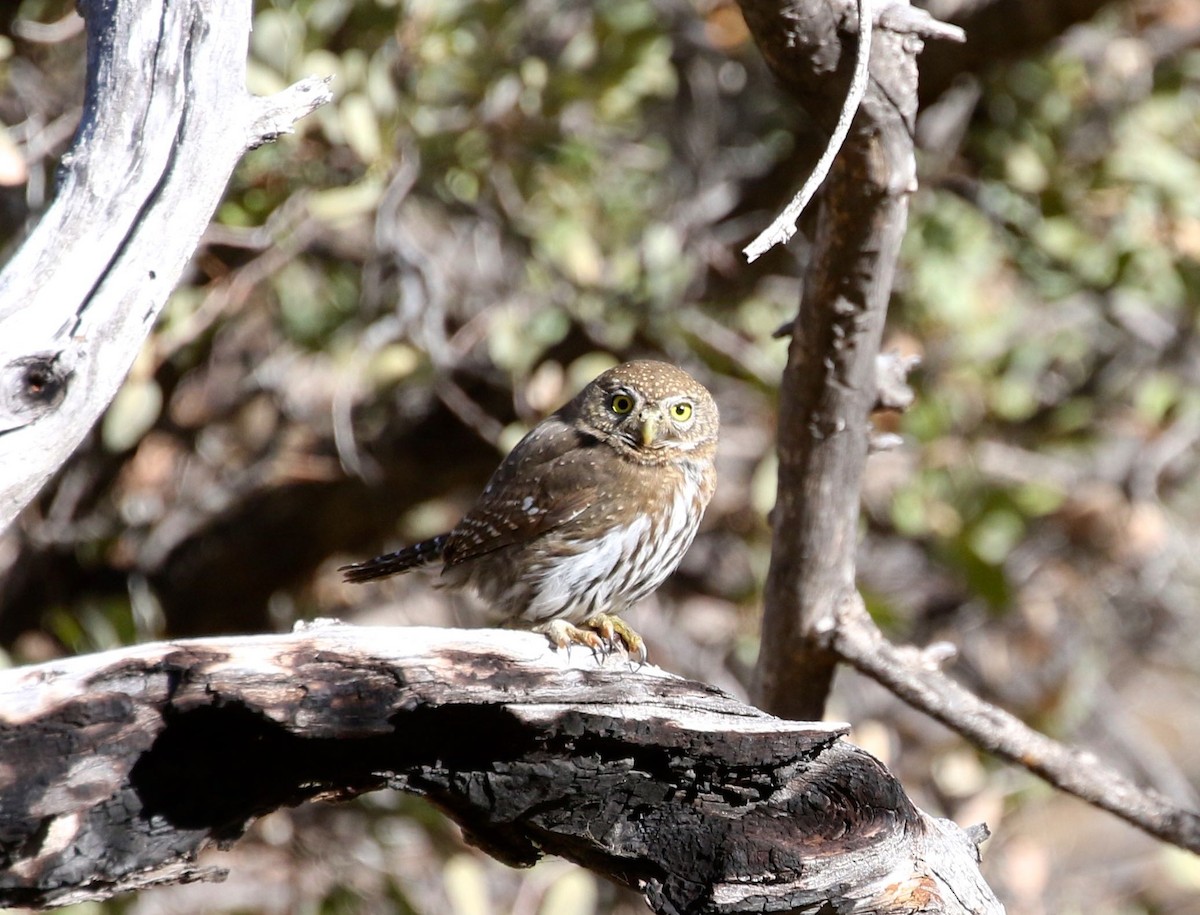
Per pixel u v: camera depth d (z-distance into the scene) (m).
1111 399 14.66
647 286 12.53
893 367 7.57
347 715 5.49
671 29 13.58
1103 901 15.34
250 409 13.78
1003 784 12.76
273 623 13.88
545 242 12.26
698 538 14.10
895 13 6.24
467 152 12.02
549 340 12.49
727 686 13.91
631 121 13.17
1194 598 16.42
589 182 12.81
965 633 15.35
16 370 5.43
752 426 13.77
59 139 11.29
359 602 14.16
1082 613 15.88
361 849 12.27
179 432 13.35
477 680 5.64
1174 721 21.41
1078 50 13.23
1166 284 12.93
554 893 10.26
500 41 11.84
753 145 14.23
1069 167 12.86
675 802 5.72
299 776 5.61
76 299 5.60
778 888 5.58
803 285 7.26
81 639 11.60
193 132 5.86
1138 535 13.97
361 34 11.12
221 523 13.48
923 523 12.98
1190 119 13.54
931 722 14.24
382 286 12.91
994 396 13.36
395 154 11.16
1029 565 14.98
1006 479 13.62
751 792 5.73
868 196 6.68
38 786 5.14
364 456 13.07
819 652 8.16
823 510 7.75
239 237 11.13
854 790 5.72
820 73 6.38
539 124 11.93
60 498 12.80
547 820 5.76
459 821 6.01
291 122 6.06
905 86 6.43
